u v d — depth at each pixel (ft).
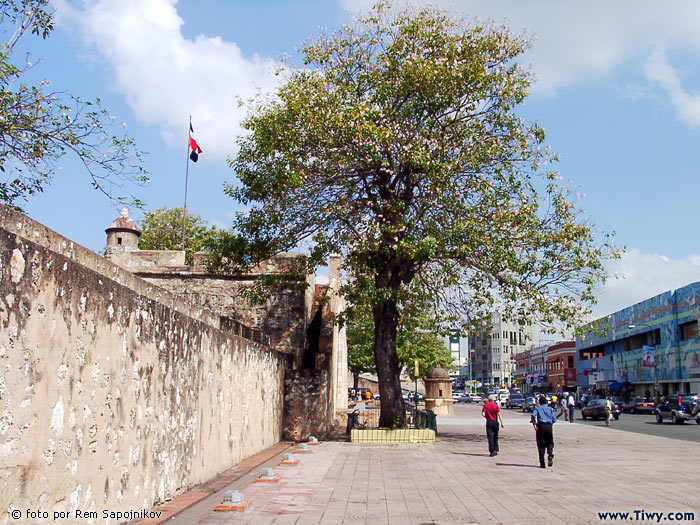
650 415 154.40
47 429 18.92
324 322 84.99
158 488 29.45
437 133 65.16
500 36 67.77
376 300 62.90
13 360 17.08
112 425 23.99
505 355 420.36
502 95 66.18
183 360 33.40
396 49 66.03
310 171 64.95
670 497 34.86
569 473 45.24
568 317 68.44
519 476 43.60
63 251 22.03
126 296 25.50
